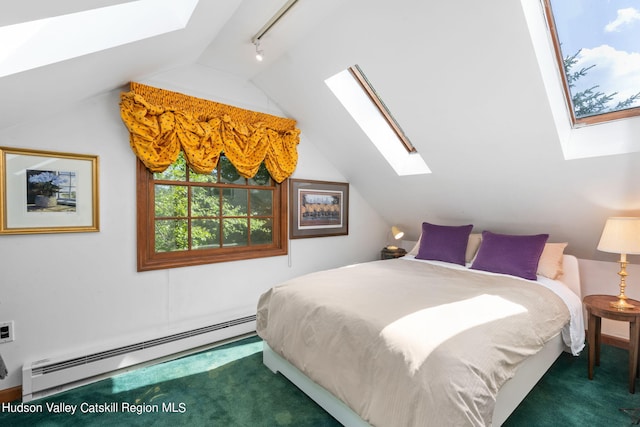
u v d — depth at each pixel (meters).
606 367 2.24
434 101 2.23
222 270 2.73
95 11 1.42
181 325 2.49
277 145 3.01
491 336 1.39
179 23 1.63
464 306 1.68
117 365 2.13
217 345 2.59
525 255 2.51
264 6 1.77
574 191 2.33
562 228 2.72
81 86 1.77
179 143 2.38
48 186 1.94
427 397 1.13
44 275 1.95
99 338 2.14
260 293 3.00
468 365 1.18
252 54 2.37
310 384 1.81
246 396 1.88
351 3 1.79
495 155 2.39
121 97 2.11
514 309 1.70
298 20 1.95
